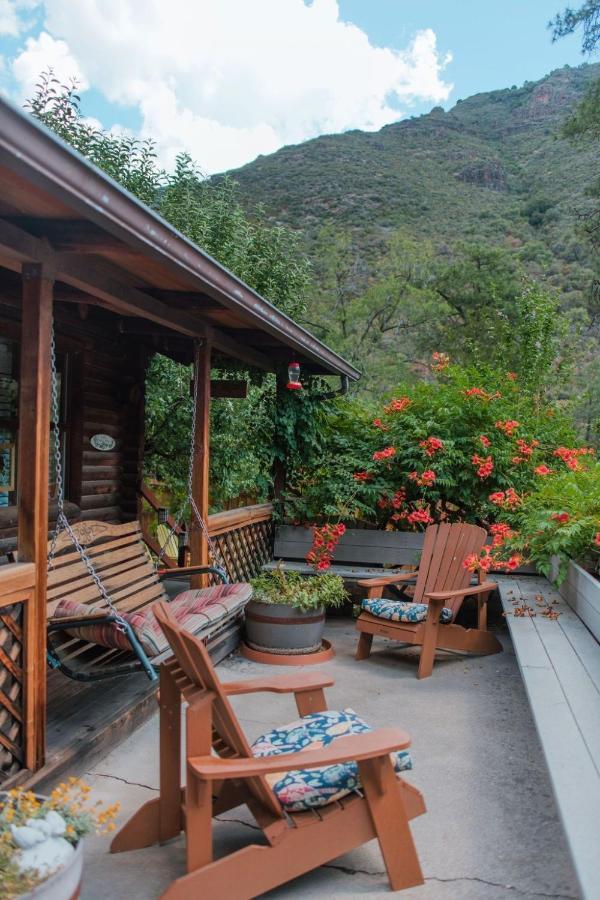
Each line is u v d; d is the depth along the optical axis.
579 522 4.55
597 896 1.60
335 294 19.14
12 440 4.55
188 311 4.22
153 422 7.95
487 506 6.07
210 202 9.45
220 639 4.68
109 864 2.38
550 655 3.54
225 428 8.37
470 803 2.84
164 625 2.30
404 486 6.24
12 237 2.48
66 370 5.14
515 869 2.38
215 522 4.89
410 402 6.51
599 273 14.87
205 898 2.03
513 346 13.08
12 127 1.77
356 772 2.25
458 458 6.03
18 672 2.60
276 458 6.38
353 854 2.50
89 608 3.32
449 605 4.90
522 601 4.80
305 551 6.29
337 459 6.39
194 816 2.09
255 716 3.78
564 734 2.56
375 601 4.86
